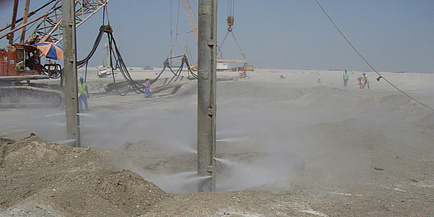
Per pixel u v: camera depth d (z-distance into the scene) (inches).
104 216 148.7
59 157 239.1
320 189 202.8
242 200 177.3
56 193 162.4
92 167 223.1
